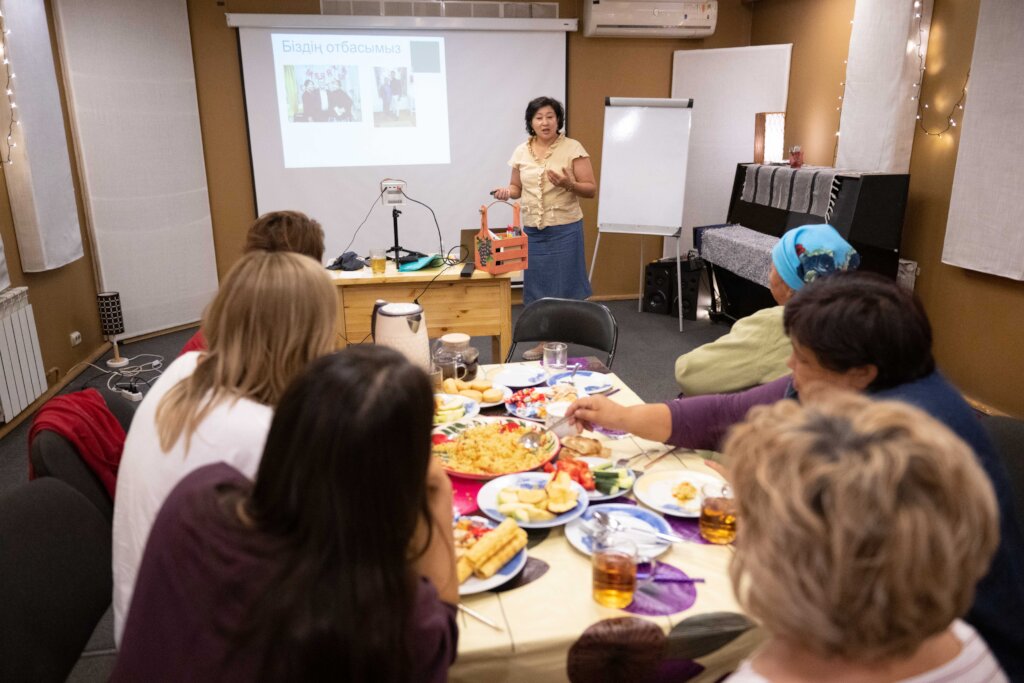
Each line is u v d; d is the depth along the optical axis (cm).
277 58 504
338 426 67
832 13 473
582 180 416
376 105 525
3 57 354
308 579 67
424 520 84
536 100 402
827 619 49
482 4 522
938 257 389
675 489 143
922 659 56
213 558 71
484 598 112
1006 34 326
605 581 108
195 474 85
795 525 50
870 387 108
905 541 47
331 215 538
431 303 323
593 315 269
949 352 386
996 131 335
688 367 185
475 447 157
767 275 423
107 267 476
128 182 477
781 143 502
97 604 130
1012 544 103
